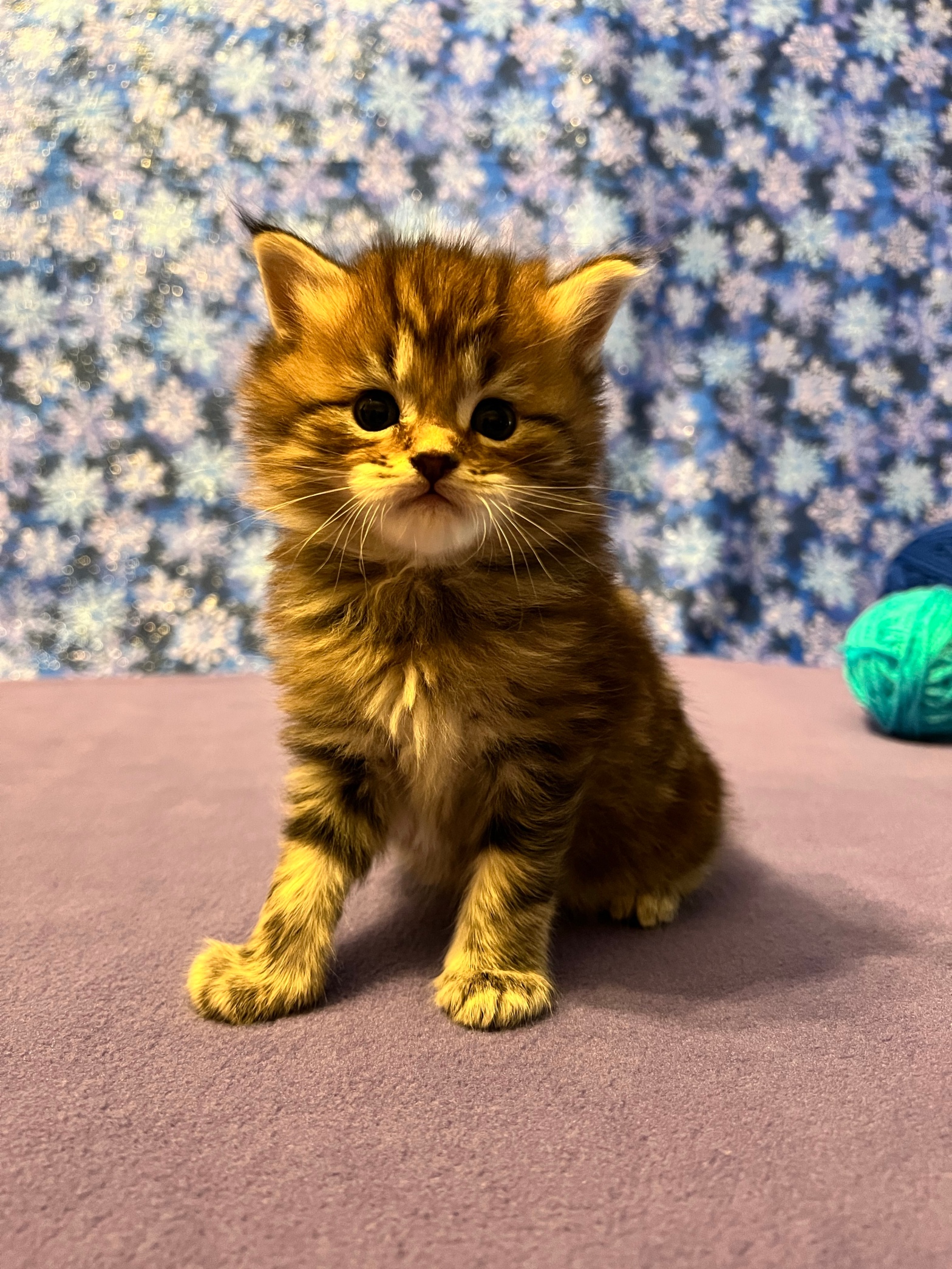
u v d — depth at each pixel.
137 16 0.55
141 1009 0.20
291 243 0.23
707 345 0.58
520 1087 0.18
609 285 0.24
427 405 0.21
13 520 0.56
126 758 0.39
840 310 0.59
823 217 0.58
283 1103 0.17
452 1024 0.20
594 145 0.56
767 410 0.59
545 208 0.56
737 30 0.57
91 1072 0.18
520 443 0.22
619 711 0.23
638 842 0.25
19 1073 0.18
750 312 0.58
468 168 0.56
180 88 0.55
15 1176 0.15
